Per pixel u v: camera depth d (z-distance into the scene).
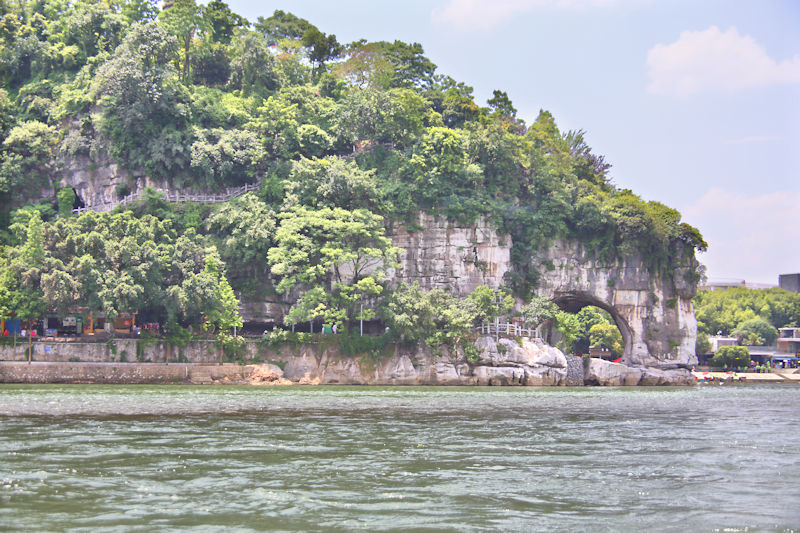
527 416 50.78
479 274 110.44
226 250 99.69
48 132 111.88
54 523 21.58
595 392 86.25
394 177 111.12
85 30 122.44
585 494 26.02
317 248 95.88
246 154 109.00
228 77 128.12
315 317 98.81
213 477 27.67
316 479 27.64
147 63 110.19
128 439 36.12
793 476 29.38
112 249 88.56
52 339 88.75
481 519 22.70
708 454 34.41
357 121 114.38
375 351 96.69
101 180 108.81
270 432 39.81
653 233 118.69
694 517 23.25
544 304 109.50
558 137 128.88
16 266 87.12
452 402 62.81
